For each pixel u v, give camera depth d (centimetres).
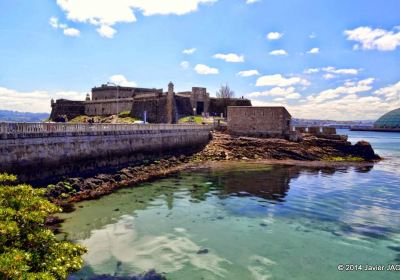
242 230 3022
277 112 9038
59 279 1505
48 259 1551
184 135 7694
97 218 3256
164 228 3039
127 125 5750
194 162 7056
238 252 2558
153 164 6112
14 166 3581
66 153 4350
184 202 3900
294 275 2222
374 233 2966
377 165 7281
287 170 6275
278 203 3919
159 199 4009
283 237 2869
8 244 1495
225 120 11125
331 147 8531
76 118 12388
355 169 6606
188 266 2327
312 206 3800
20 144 3656
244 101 13338
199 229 3034
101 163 5062
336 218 3375
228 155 7669
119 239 2759
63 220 3167
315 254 2534
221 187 4716
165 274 2208
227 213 3512
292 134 8894
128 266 2303
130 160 5819
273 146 8181
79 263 1661
